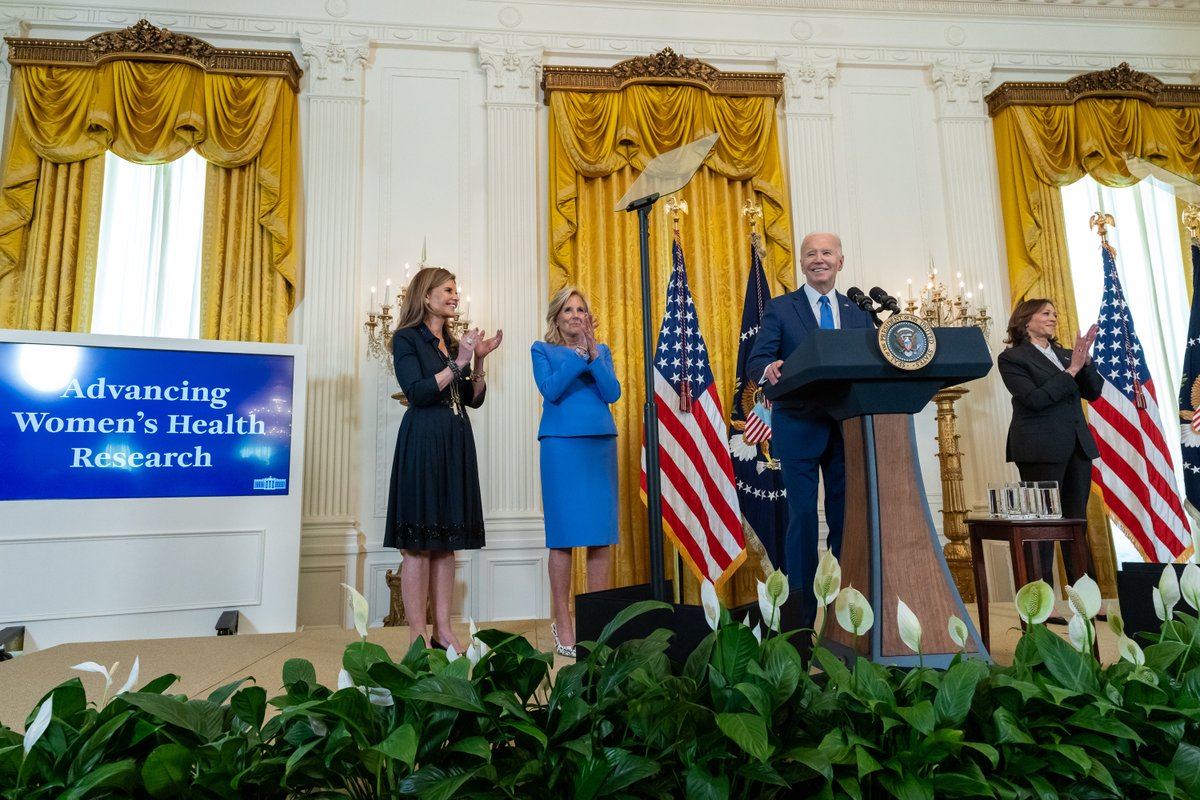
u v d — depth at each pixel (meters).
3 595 2.71
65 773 0.75
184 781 0.73
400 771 0.78
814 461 2.08
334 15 4.14
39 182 3.69
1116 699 0.86
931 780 0.78
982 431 4.08
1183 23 4.75
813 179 4.29
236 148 3.83
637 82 4.17
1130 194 4.40
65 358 2.90
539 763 0.77
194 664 2.15
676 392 3.66
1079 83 4.42
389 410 3.80
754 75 4.29
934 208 4.37
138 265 3.79
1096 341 3.67
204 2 4.05
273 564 3.03
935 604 1.47
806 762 0.74
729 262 4.07
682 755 0.81
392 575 3.45
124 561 2.86
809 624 2.01
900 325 1.50
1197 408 3.64
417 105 4.14
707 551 3.53
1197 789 0.80
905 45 4.54
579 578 3.74
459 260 3.99
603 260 3.99
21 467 2.80
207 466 3.00
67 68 3.79
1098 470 3.51
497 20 4.27
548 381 2.37
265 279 3.79
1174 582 0.99
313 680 0.88
